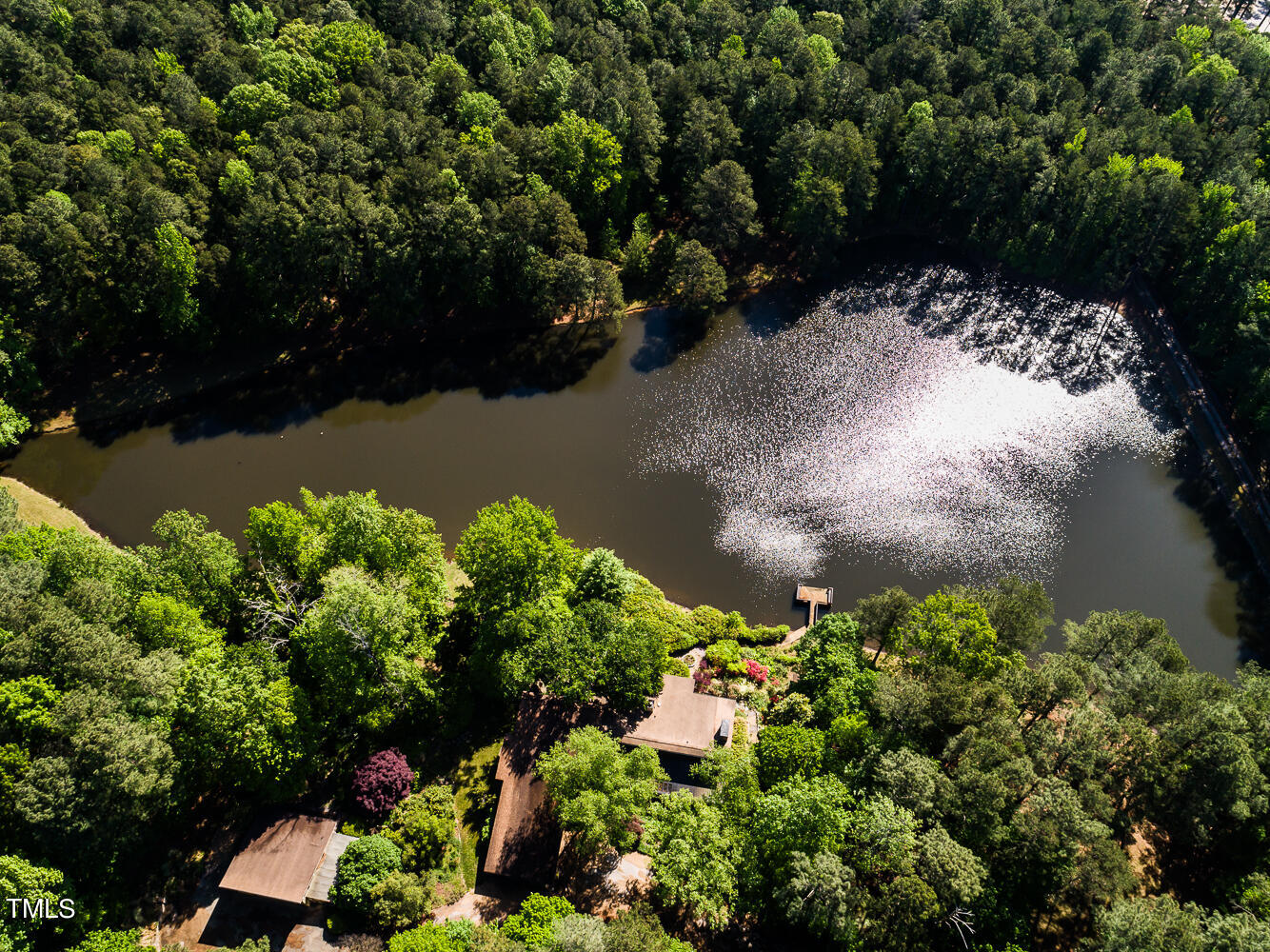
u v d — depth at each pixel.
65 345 104.56
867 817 54.03
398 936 52.84
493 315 120.56
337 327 116.69
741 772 59.38
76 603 60.97
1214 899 59.75
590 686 69.94
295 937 57.84
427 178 109.44
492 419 107.81
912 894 49.38
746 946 57.69
